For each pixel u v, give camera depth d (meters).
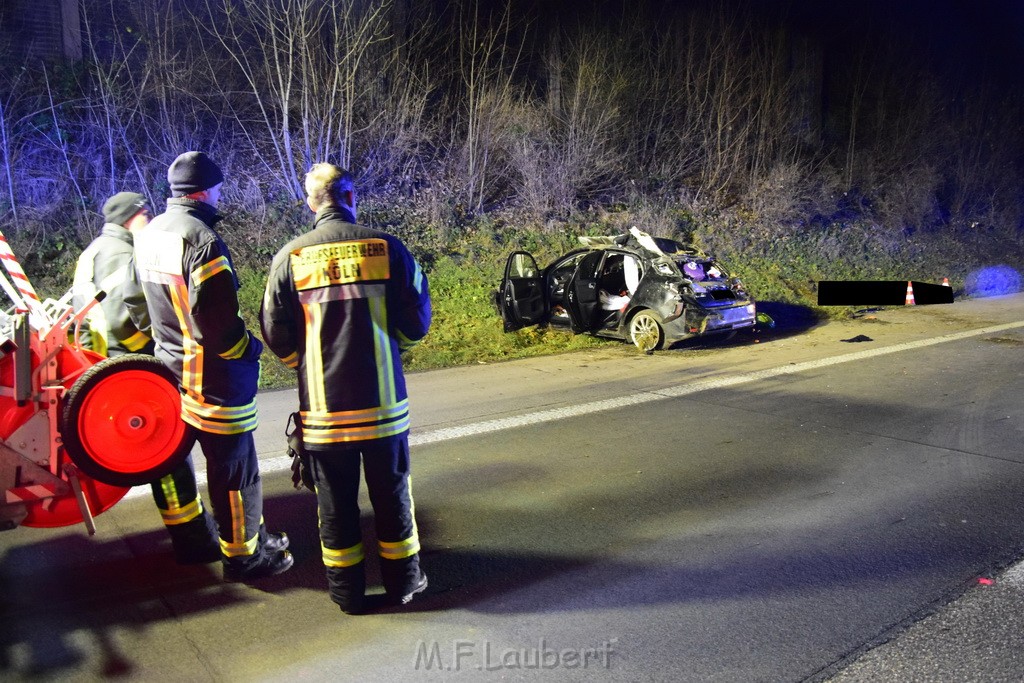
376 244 3.40
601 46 15.71
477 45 15.00
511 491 5.09
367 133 13.25
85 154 11.17
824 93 19.81
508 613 3.62
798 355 9.25
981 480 5.19
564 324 10.13
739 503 4.85
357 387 3.36
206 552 4.10
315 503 4.91
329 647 3.35
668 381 8.05
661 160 16.39
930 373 8.27
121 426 3.51
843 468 5.43
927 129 19.86
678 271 9.24
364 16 12.70
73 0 11.76
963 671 3.14
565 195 14.34
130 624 3.52
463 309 10.82
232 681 3.12
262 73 12.99
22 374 3.42
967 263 16.56
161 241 3.48
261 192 11.86
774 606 3.65
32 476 3.52
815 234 15.70
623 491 5.06
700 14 17.05
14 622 3.54
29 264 9.76
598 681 3.10
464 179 13.65
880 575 3.92
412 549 3.63
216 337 3.40
